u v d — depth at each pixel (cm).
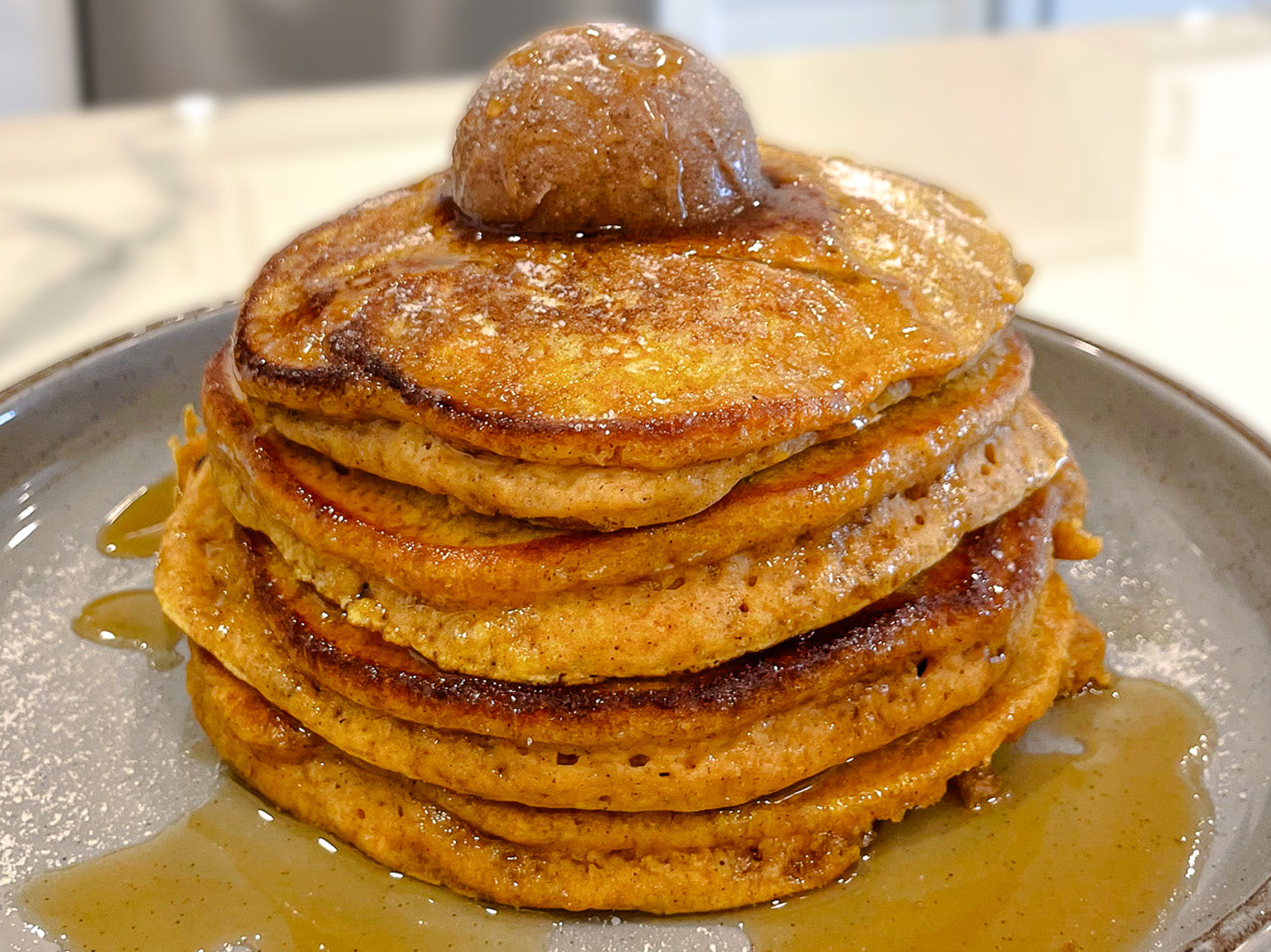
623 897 18
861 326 18
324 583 19
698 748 18
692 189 20
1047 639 21
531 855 19
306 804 20
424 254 20
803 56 57
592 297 18
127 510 26
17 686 22
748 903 19
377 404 17
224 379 21
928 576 20
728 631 17
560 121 19
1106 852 19
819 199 21
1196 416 26
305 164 45
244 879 19
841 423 17
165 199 43
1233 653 23
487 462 17
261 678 20
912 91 54
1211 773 21
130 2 59
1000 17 76
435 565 17
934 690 19
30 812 20
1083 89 54
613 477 17
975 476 19
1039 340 28
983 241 21
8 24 56
